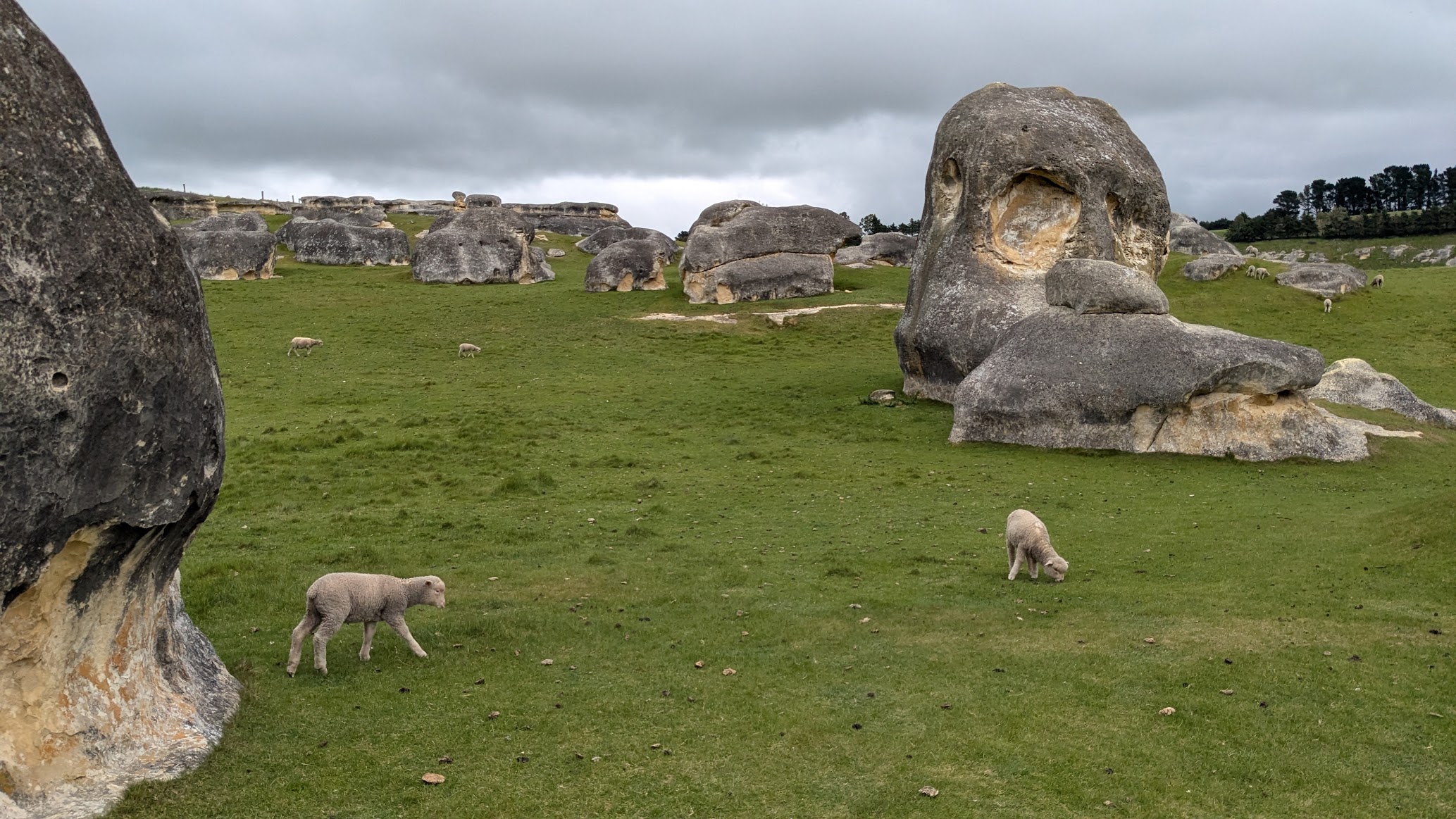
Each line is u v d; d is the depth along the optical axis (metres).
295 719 9.99
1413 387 41.06
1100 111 39.12
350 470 25.45
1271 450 27.36
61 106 7.70
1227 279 57.31
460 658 12.06
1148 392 27.62
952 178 38.03
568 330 49.44
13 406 7.05
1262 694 10.62
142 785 8.20
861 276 64.69
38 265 7.25
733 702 10.76
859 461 27.25
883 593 15.02
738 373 42.31
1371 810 8.39
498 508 21.80
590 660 12.11
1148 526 19.59
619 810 8.46
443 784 8.81
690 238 57.31
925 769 9.20
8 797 7.44
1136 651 11.98
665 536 19.30
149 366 7.97
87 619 8.13
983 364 30.84
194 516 8.88
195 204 90.19
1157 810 8.42
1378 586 14.17
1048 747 9.59
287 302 54.19
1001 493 23.22
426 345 45.94
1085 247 35.94
